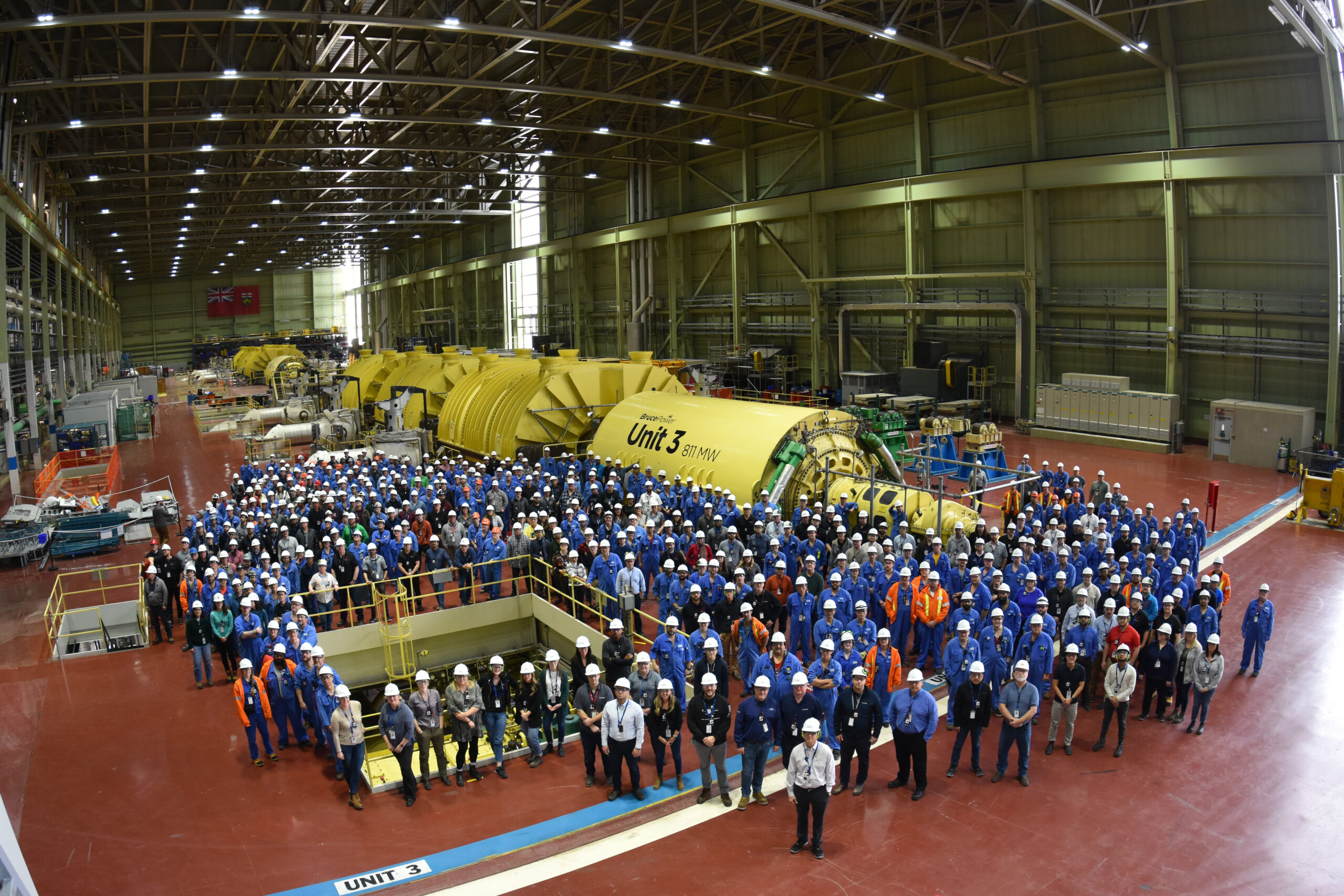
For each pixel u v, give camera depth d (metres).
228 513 23.89
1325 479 25.17
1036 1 37.53
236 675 17.31
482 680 13.42
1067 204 39.44
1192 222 35.62
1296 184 32.66
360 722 12.42
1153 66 35.50
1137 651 14.17
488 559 20.80
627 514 22.17
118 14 23.95
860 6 37.66
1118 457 34.81
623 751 12.02
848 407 39.16
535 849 11.02
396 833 11.62
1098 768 12.74
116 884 10.57
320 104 44.78
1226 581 17.11
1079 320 39.81
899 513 19.44
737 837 11.12
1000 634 13.72
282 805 12.47
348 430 40.59
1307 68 31.81
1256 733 13.68
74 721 15.44
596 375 31.92
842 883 10.06
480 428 34.53
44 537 26.56
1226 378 35.66
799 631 15.39
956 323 44.31
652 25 38.94
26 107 38.41
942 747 13.59
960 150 42.38
